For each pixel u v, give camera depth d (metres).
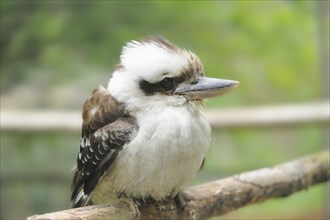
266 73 14.11
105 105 7.24
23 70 13.41
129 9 13.34
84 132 7.49
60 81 13.52
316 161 8.34
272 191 8.04
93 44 13.20
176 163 6.87
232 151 15.17
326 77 13.93
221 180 7.91
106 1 13.26
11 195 14.54
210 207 7.66
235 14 13.66
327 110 12.51
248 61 13.95
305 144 15.98
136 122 6.93
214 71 13.37
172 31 13.52
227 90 6.96
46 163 14.25
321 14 13.73
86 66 13.35
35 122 12.55
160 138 6.80
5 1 13.16
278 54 13.98
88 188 7.45
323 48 13.88
